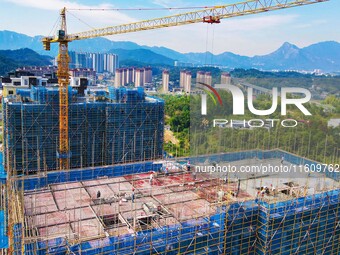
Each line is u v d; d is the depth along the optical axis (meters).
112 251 46.38
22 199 51.62
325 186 67.88
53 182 69.50
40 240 46.06
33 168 103.25
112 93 120.62
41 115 103.00
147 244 48.62
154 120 122.69
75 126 110.50
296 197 61.22
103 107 114.44
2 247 57.78
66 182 68.56
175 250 51.12
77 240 45.72
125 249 47.34
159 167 79.69
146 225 52.78
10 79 169.00
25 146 101.31
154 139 123.31
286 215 58.59
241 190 66.12
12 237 50.41
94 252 45.38
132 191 64.00
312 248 64.12
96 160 115.56
